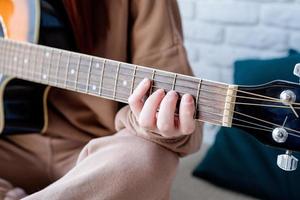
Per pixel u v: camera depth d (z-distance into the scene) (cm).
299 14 88
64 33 69
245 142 80
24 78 70
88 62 59
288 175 75
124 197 49
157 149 52
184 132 50
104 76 57
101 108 68
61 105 71
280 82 45
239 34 97
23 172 72
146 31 63
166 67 61
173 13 66
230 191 81
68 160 70
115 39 66
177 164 54
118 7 65
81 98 70
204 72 105
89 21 68
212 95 48
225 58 100
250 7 94
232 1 96
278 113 45
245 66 81
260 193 78
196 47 105
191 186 83
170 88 51
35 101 71
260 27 94
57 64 64
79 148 71
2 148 73
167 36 62
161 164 51
